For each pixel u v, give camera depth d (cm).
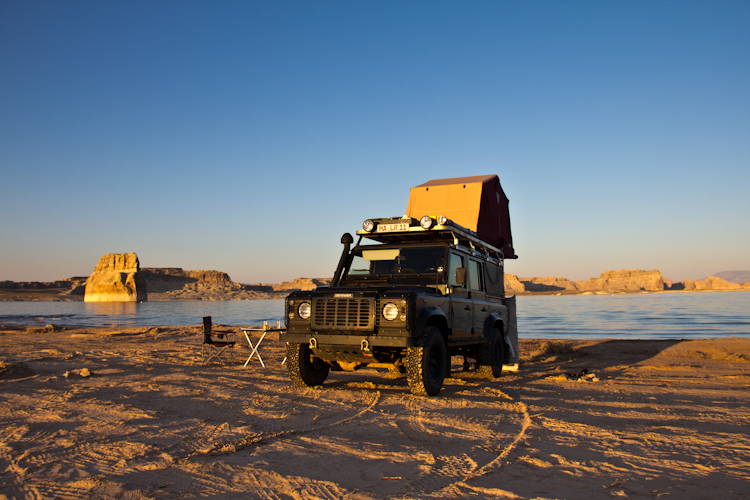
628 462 430
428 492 358
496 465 421
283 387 847
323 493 356
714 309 9612
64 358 1354
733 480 385
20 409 675
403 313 698
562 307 12444
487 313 1010
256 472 404
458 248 887
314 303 754
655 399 750
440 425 570
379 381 941
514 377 1045
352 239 916
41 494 359
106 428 559
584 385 903
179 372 1059
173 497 351
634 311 9400
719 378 1016
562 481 381
